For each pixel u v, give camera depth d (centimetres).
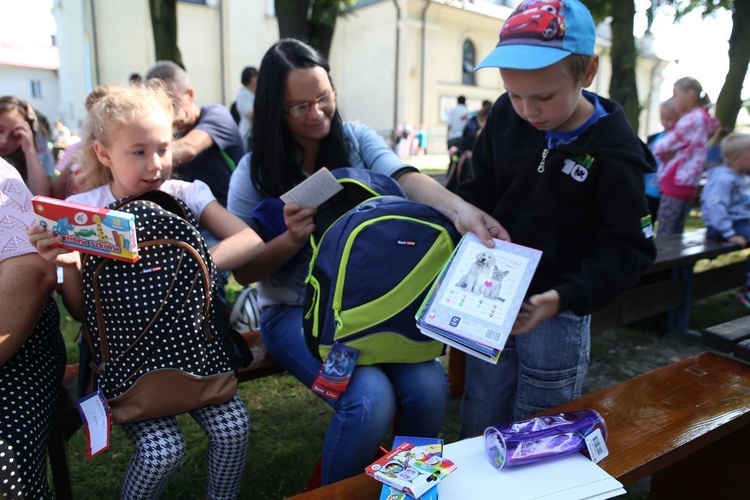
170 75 288
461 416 196
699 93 444
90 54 1720
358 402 158
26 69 3347
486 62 140
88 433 135
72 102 1920
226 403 159
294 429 259
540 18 135
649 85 2833
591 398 164
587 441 132
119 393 144
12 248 137
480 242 151
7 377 136
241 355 174
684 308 382
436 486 119
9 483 122
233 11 1872
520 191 162
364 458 160
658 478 192
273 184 200
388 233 163
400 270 160
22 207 144
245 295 288
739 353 181
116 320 143
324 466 163
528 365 170
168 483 215
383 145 226
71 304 154
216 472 161
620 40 813
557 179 152
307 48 194
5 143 279
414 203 174
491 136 176
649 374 179
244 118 584
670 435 144
